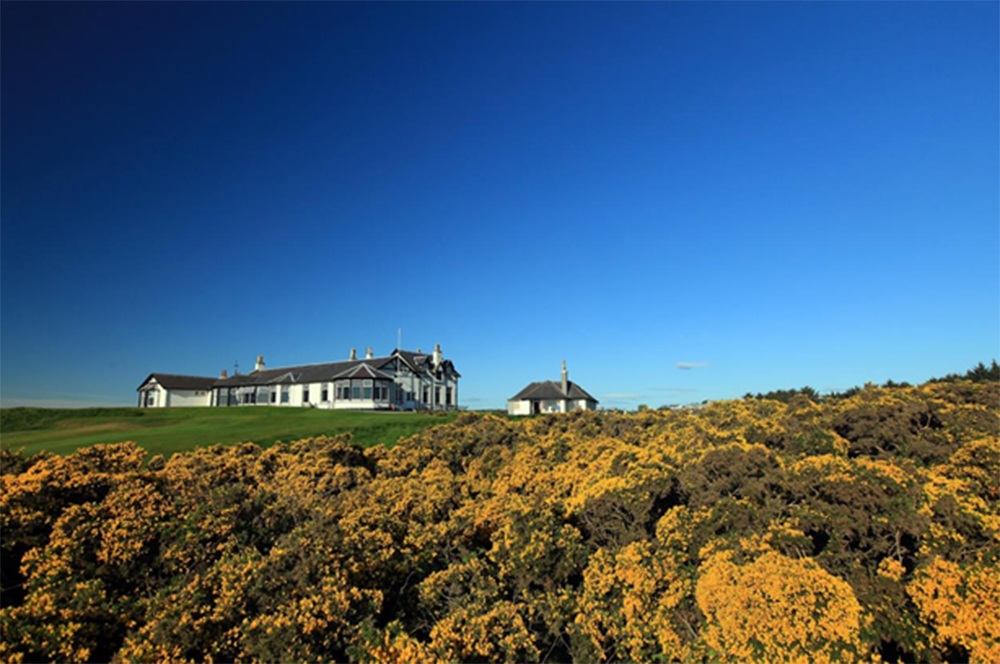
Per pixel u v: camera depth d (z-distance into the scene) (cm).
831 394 2572
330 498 1642
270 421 3750
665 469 1302
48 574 1018
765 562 882
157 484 1371
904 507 988
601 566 1098
